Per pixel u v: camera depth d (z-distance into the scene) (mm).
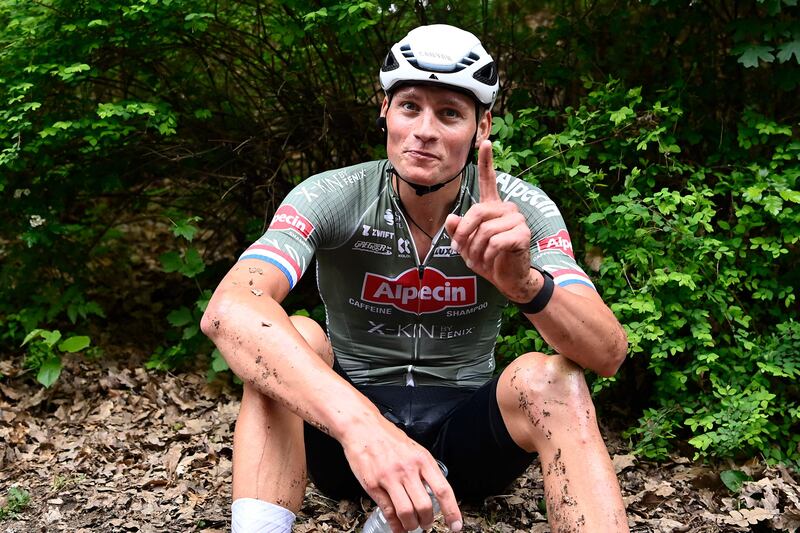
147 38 3721
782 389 3242
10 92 3537
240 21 3941
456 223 1788
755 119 3422
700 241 3223
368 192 2297
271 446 1975
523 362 2070
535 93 3875
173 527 2615
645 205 3400
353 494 2646
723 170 3559
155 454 3145
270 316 1880
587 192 3449
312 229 2201
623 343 2018
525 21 3965
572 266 2148
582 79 3605
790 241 3254
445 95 2115
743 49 3326
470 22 3934
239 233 4352
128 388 3674
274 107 4086
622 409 3504
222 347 1887
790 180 3311
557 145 3432
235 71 4023
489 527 2602
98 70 3775
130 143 3883
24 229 3848
